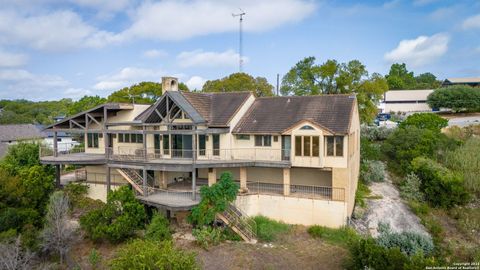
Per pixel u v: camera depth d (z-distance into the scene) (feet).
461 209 90.58
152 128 96.43
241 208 85.92
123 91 165.78
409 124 135.03
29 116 329.52
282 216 86.28
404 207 90.53
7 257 59.82
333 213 80.84
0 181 82.33
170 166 84.74
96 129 97.91
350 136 83.97
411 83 344.28
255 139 92.68
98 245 77.25
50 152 107.86
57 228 71.26
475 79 278.26
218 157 93.81
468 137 129.80
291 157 85.46
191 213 78.84
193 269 48.57
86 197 99.91
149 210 87.20
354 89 141.28
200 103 98.78
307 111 92.43
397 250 56.75
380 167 109.81
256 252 71.26
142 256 46.11
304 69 154.20
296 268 65.00
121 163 91.35
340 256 68.69
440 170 96.32
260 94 171.53
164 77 101.55
